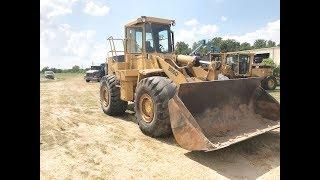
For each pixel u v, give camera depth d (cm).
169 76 618
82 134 614
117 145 543
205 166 450
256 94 630
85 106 1012
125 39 774
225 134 536
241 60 1623
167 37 749
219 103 567
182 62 659
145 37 708
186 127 466
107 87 812
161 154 500
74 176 410
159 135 577
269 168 444
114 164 455
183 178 410
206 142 435
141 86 597
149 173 426
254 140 567
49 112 852
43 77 4359
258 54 2386
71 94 1459
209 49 1317
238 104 601
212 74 597
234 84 585
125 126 694
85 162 460
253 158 484
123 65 775
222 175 420
